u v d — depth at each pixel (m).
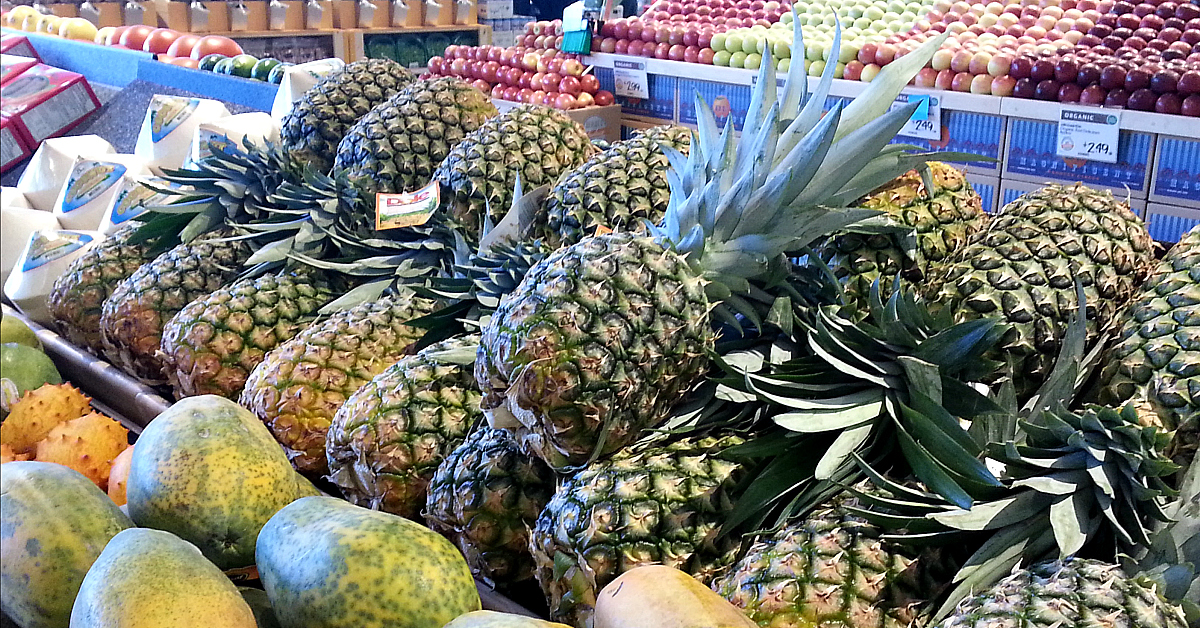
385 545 1.50
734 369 1.64
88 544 1.71
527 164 2.65
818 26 6.44
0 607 1.76
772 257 1.74
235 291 2.66
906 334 1.62
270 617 1.66
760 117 1.88
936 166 2.15
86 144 4.31
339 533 1.52
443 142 2.87
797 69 1.87
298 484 2.06
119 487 2.21
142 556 1.52
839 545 1.45
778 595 1.40
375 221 2.66
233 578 1.84
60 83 5.30
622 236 1.73
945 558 1.45
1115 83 4.68
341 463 2.11
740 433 1.73
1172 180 4.58
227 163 3.03
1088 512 1.38
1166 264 1.86
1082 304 1.56
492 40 8.79
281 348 2.41
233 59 4.98
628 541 1.56
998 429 1.55
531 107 2.84
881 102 1.79
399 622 1.45
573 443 1.63
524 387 1.58
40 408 2.53
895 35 6.03
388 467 2.00
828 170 1.75
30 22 6.39
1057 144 4.90
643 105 6.80
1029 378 1.85
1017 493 1.43
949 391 1.61
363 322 2.42
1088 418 1.38
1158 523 1.35
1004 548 1.38
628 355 1.59
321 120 3.18
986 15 6.03
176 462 1.81
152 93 5.12
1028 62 4.99
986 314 1.81
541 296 1.64
